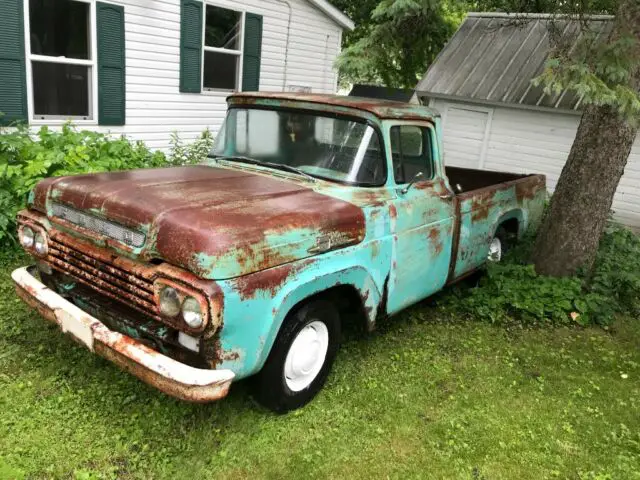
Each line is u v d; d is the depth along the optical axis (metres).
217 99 10.77
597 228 5.98
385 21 11.17
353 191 3.85
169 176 3.75
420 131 4.46
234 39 10.81
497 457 3.36
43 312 3.38
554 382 4.34
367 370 4.20
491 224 5.59
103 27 8.47
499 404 3.94
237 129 4.47
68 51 8.26
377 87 13.48
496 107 11.77
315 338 3.61
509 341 5.00
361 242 3.71
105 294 3.21
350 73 10.80
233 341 2.87
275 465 3.10
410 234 4.21
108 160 6.43
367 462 3.20
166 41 9.50
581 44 5.41
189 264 2.74
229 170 4.16
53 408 3.36
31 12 7.68
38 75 7.99
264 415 3.52
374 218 3.81
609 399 4.16
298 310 3.39
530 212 6.58
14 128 7.63
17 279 3.55
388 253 3.99
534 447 3.49
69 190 3.39
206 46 10.23
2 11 7.25
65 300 3.31
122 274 3.05
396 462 3.23
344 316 4.81
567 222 5.97
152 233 2.90
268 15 11.15
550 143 11.41
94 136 6.79
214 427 3.35
